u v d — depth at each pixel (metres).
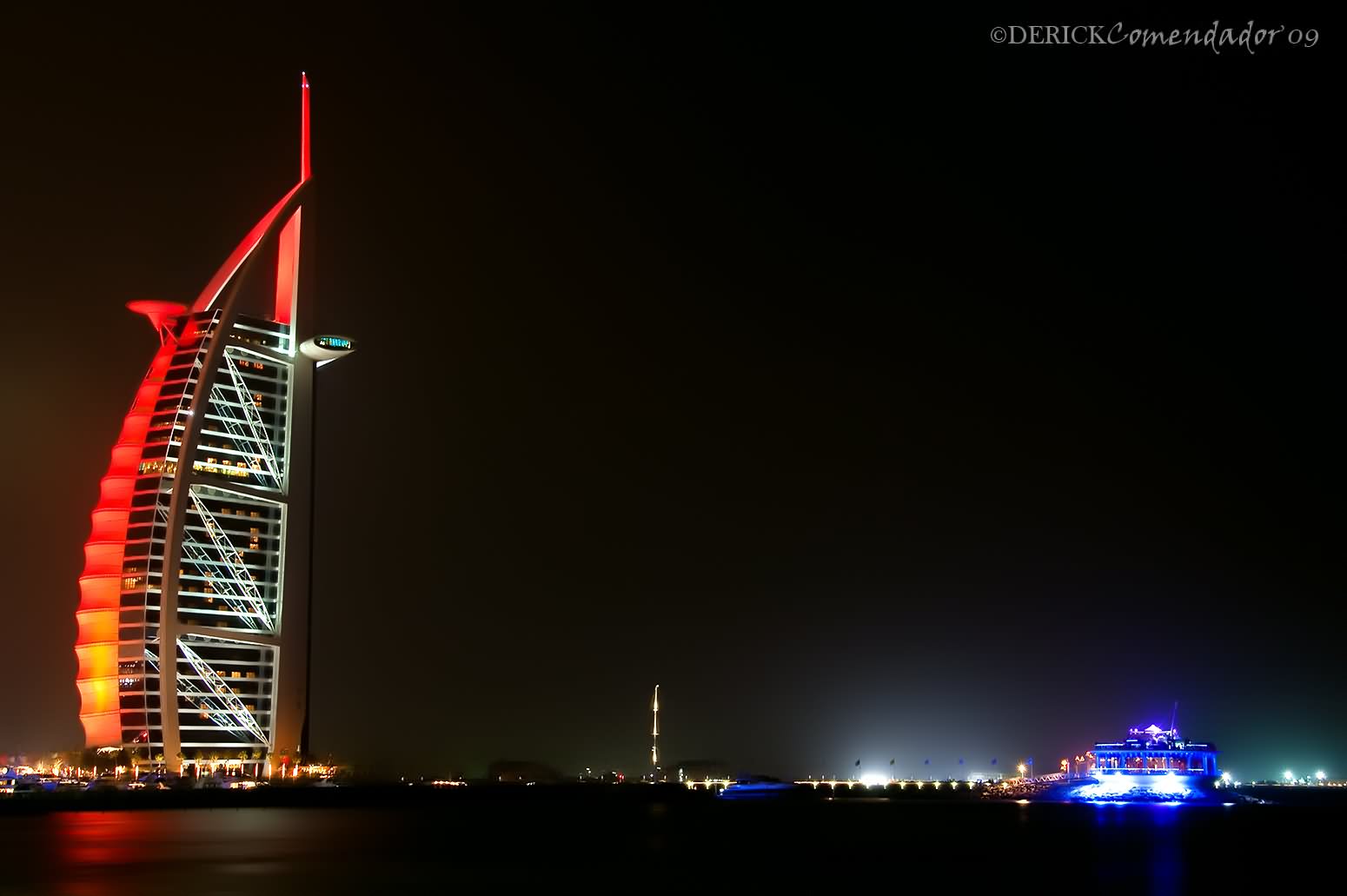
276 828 187.50
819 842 171.12
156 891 103.38
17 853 135.62
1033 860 142.88
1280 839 189.62
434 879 115.50
